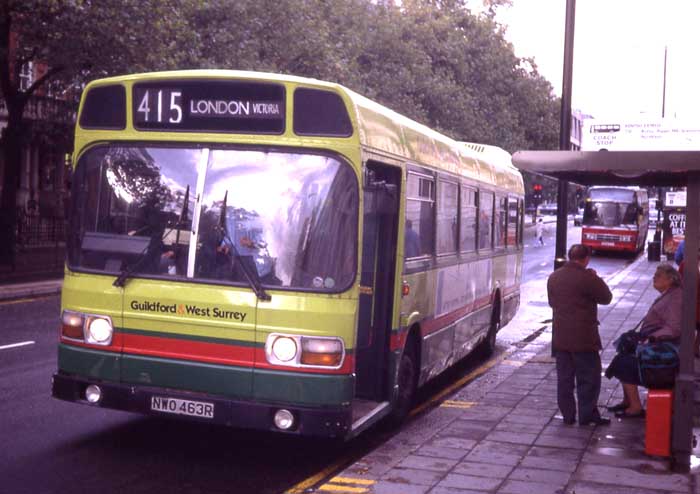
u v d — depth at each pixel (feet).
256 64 90.48
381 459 25.91
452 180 36.76
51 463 25.02
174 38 82.02
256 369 23.90
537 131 177.68
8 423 29.35
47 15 72.38
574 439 28.60
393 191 25.64
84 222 25.89
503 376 42.57
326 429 23.59
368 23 131.95
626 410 32.37
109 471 24.56
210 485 23.77
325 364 23.68
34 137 105.60
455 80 154.61
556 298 30.83
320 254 24.11
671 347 27.14
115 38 71.92
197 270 24.61
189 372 24.38
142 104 25.52
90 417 30.55
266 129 24.70
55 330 50.44
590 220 154.51
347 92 24.48
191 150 25.17
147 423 30.04
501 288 49.60
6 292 66.44
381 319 28.58
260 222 24.43
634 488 23.35
